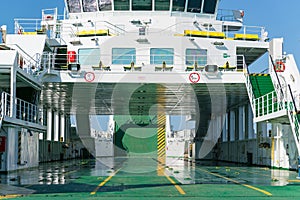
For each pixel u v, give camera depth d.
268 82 22.27
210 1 25.78
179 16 25.34
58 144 36.94
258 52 25.95
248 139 29.47
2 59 18.25
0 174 18.27
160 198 10.45
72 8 25.95
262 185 13.69
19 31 25.78
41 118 25.58
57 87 23.89
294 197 10.71
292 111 17.25
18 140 20.03
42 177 16.77
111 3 25.12
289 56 22.61
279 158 23.30
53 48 24.84
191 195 11.05
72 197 10.59
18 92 23.06
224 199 10.32
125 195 11.02
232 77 21.89
